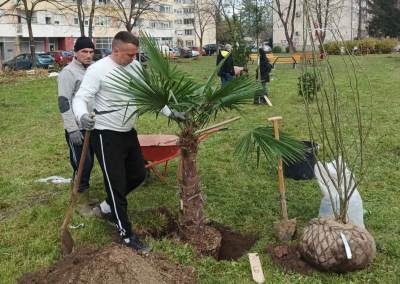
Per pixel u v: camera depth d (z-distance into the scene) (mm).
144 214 4840
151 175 6168
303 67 3902
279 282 3604
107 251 3404
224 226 4645
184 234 4152
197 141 3963
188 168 4027
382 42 40062
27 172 6773
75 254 3797
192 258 3920
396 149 7418
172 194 5520
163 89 3611
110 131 3975
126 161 4227
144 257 3672
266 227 4598
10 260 4035
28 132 9836
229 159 7020
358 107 3971
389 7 51719
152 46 4059
